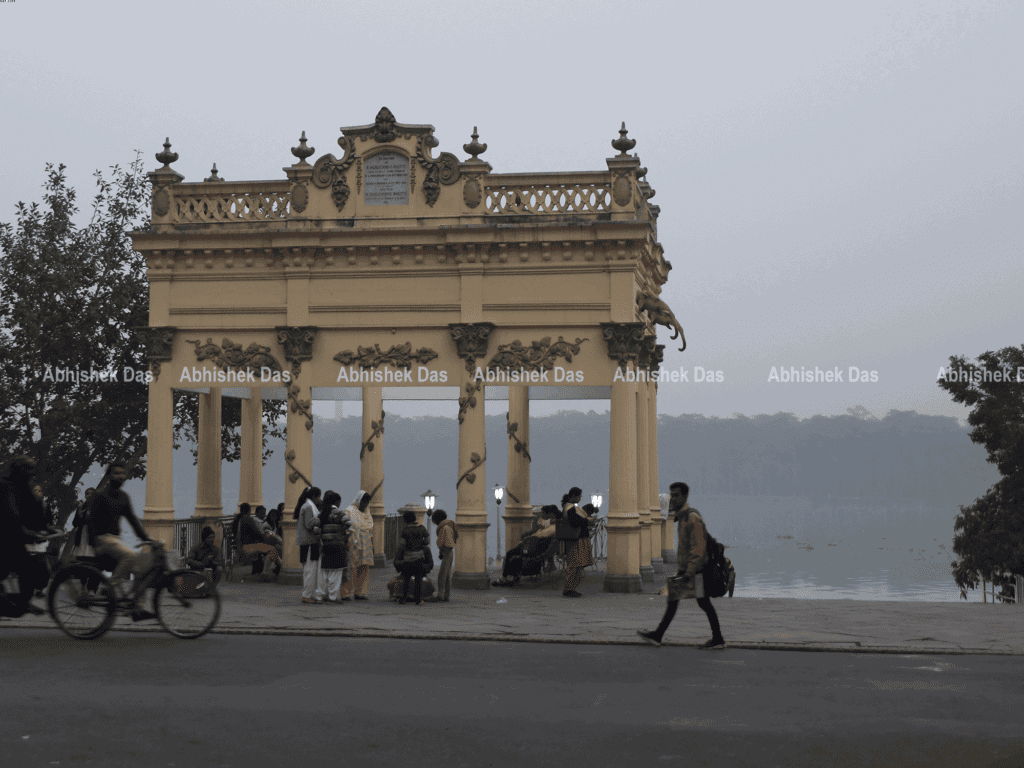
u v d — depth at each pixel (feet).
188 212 69.00
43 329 86.33
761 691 31.22
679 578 40.37
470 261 65.31
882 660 37.68
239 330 68.18
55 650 37.68
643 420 72.79
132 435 93.09
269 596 58.44
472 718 27.22
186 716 27.04
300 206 67.46
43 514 42.04
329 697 29.60
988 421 122.21
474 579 63.98
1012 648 39.93
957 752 24.30
